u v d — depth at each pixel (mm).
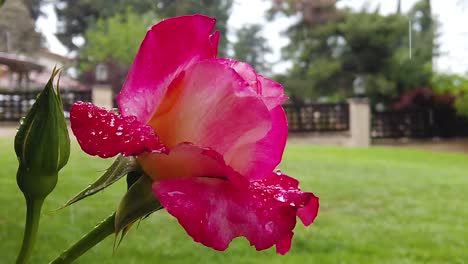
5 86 9047
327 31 16125
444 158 9102
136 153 348
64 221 3053
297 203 388
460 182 6199
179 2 10750
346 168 7039
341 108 12031
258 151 406
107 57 11000
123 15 11102
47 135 375
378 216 4352
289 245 399
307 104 11961
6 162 4148
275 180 448
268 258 3123
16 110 8891
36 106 375
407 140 12414
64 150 383
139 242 3102
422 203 4922
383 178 6285
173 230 3342
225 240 359
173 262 2887
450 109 12578
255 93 381
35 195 381
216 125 382
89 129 356
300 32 16641
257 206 375
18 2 8914
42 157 375
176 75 385
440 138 12555
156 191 359
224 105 381
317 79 16266
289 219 379
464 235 3836
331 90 16312
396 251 3441
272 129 419
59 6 11914
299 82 16484
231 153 389
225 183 378
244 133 384
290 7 16641
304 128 11938
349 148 9914
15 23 8750
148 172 373
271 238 368
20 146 377
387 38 15609
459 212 4598
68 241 2814
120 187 3742
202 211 357
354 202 4840
